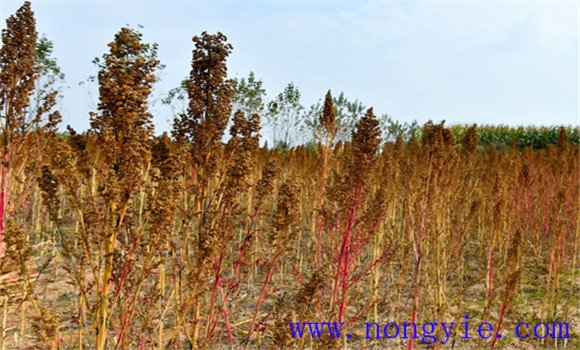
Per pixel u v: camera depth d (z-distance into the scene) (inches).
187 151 143.8
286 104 948.0
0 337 150.7
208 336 131.6
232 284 145.8
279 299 140.4
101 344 91.7
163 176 118.0
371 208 146.7
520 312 225.8
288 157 448.8
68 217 329.7
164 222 99.1
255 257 232.2
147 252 107.1
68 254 96.3
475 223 293.0
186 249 143.2
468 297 248.5
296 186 129.3
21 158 207.8
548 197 343.0
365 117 144.9
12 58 177.0
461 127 1157.7
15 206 188.4
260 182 138.9
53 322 101.8
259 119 152.9
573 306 235.1
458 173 260.1
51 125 203.8
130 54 99.7
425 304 205.9
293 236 135.2
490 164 362.6
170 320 195.2
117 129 96.7
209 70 146.0
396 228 267.6
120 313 98.3
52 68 400.2
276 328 122.1
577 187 332.2
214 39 145.8
